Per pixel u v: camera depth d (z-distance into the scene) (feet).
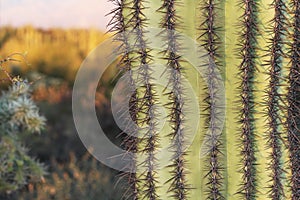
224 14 4.52
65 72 14.65
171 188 4.51
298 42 4.50
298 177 4.53
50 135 13.04
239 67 4.49
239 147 4.54
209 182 4.53
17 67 13.17
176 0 4.41
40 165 4.97
